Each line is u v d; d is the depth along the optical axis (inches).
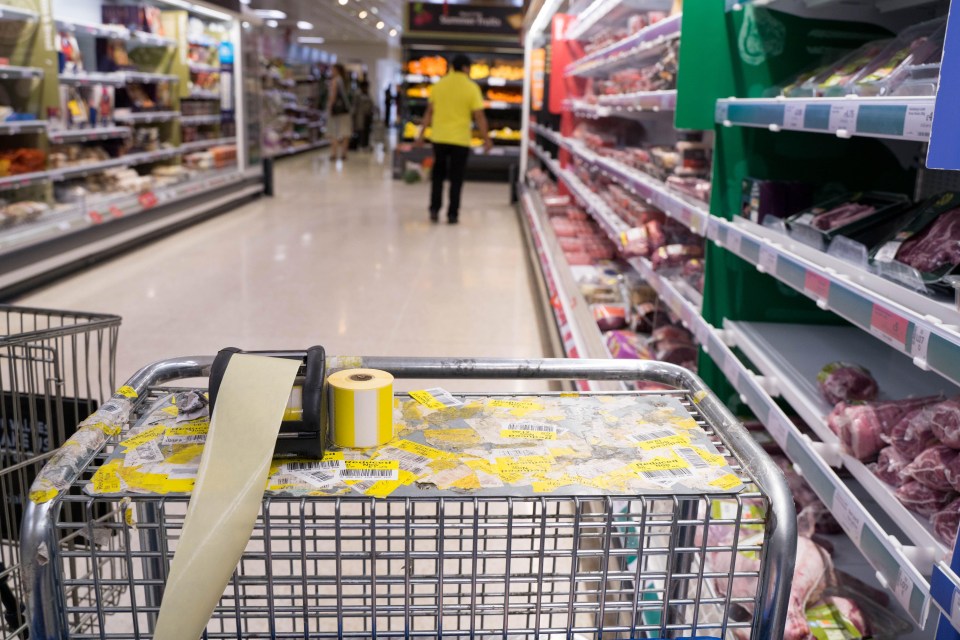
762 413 72.6
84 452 38.1
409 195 423.8
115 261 239.0
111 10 288.2
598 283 161.2
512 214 367.2
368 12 844.0
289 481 36.6
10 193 213.3
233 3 354.6
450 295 209.8
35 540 34.5
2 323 161.2
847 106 57.4
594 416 45.1
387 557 37.1
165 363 47.8
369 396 39.5
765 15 90.0
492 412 45.2
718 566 66.1
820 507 75.3
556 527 40.1
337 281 221.0
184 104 332.5
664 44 128.4
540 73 369.1
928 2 83.0
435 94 323.9
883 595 65.4
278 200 391.9
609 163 174.6
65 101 241.9
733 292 95.3
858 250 63.7
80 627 60.2
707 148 122.3
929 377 76.1
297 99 831.1
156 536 46.2
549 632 38.8
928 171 89.5
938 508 51.2
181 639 32.3
